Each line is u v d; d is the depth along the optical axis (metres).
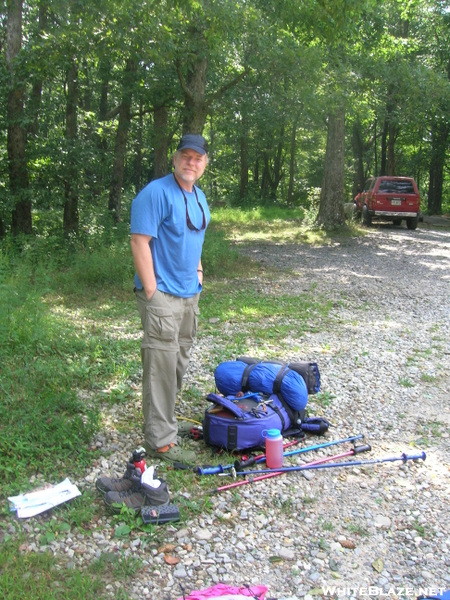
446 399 5.34
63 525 3.10
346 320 8.17
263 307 8.70
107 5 9.83
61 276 10.16
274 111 16.22
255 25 10.81
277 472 3.82
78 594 2.58
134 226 3.62
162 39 10.23
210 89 16.17
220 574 2.86
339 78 13.70
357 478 3.85
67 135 14.62
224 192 42.22
